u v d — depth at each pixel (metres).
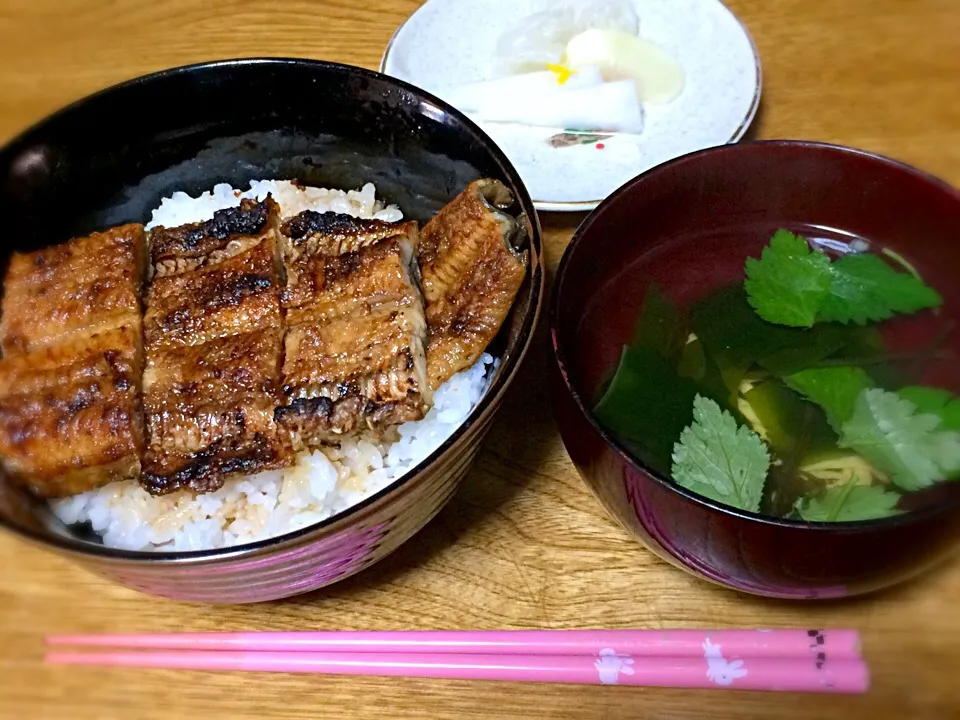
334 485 0.22
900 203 0.23
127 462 0.21
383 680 0.20
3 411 0.21
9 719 0.21
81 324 0.22
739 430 0.20
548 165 0.31
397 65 0.34
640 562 0.22
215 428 0.21
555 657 0.20
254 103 0.25
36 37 0.37
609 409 0.21
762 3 0.36
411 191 0.27
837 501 0.19
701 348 0.23
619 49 0.33
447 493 0.20
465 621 0.21
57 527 0.21
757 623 0.21
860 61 0.33
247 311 0.22
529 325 0.19
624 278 0.25
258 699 0.20
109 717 0.20
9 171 0.23
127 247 0.23
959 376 0.22
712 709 0.20
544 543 0.22
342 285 0.22
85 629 0.22
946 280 0.23
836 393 0.21
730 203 0.25
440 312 0.22
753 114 0.31
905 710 0.19
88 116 0.24
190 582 0.18
